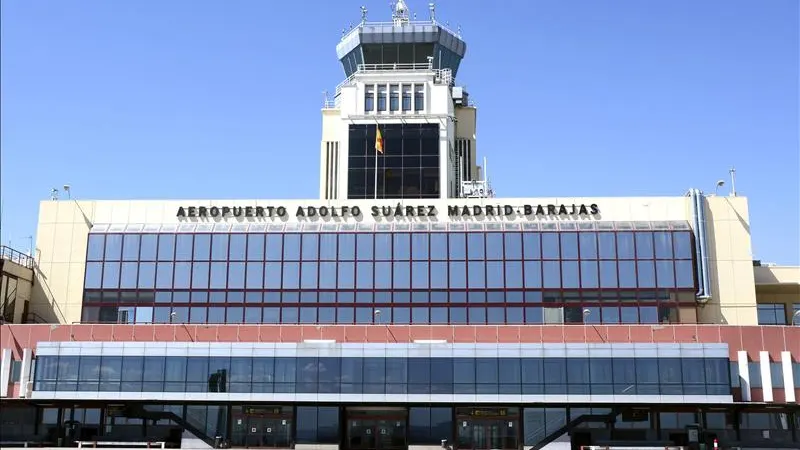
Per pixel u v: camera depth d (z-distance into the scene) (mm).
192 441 66938
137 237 75562
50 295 76062
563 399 64438
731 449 65000
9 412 68625
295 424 66938
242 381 65938
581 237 73750
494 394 64750
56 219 77750
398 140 85938
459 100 99062
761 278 80000
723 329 66688
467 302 72812
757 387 65562
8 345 68625
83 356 66875
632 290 72438
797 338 66375
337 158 97125
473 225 74812
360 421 67375
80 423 68125
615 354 65000
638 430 65875
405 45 92875
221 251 74938
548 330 67125
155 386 66125
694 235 73750
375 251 74250
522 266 73312
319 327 68062
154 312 73938
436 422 66875
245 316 73500
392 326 67875
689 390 64125
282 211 76750
